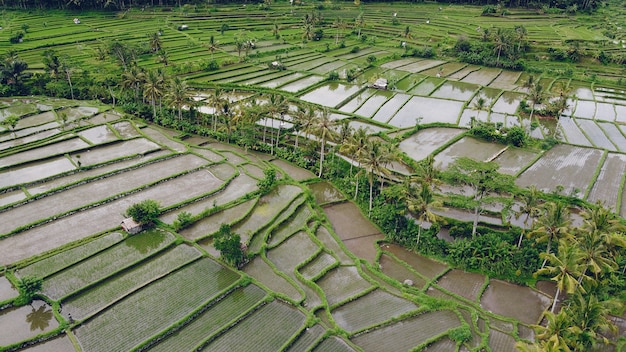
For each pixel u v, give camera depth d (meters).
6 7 177.38
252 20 186.38
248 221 72.19
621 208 74.12
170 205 73.94
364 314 56.12
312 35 169.62
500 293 62.09
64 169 82.62
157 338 50.03
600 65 148.12
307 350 49.66
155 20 179.25
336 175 86.94
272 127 98.25
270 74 136.88
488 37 159.75
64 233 66.12
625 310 58.72
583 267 54.41
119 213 71.44
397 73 142.75
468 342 52.88
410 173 84.25
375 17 196.88
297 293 58.25
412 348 51.12
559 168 86.81
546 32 169.88
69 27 164.25
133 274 59.69
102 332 50.78
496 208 75.88
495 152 92.44
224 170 86.62
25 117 105.25
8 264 59.31
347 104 117.12
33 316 52.81
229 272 60.84
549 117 111.31
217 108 98.12
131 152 90.44
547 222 61.19
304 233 71.12
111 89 118.12
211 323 52.84
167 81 108.81
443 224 72.50
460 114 110.81
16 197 74.00
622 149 95.81
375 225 75.50
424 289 61.50
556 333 46.06
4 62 118.25
